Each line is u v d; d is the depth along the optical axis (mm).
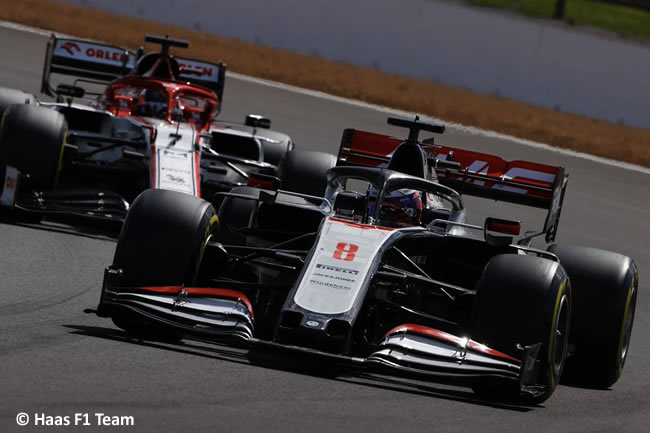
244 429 17875
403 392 22141
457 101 104750
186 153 39156
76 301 27281
